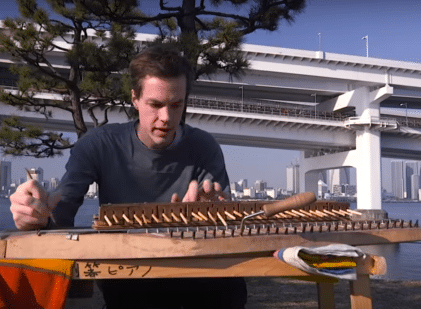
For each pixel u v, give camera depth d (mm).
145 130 2133
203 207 1666
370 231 1670
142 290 2045
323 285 2230
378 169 60906
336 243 1603
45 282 1414
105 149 2201
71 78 14039
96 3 11680
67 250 1426
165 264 1463
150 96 1866
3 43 12742
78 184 2121
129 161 2217
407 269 15305
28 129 15578
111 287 2059
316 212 1766
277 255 1494
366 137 61062
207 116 54219
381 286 7152
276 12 11633
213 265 1488
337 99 63219
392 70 61469
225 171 2428
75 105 14383
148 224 1588
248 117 54812
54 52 45969
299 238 1562
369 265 1577
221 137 58656
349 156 63938
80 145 2213
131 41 12125
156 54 1843
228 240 1467
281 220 1756
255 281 7102
